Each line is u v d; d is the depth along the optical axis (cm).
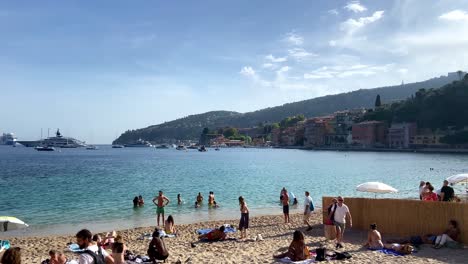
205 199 4109
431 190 2389
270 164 10706
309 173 7569
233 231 2334
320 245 1856
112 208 3525
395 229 2055
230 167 9456
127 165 10275
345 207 1823
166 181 5994
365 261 1516
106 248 1783
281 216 2962
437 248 1731
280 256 1556
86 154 19100
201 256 1644
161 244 1552
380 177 6700
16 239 2278
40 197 4222
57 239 2278
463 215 1808
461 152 17562
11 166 9669
